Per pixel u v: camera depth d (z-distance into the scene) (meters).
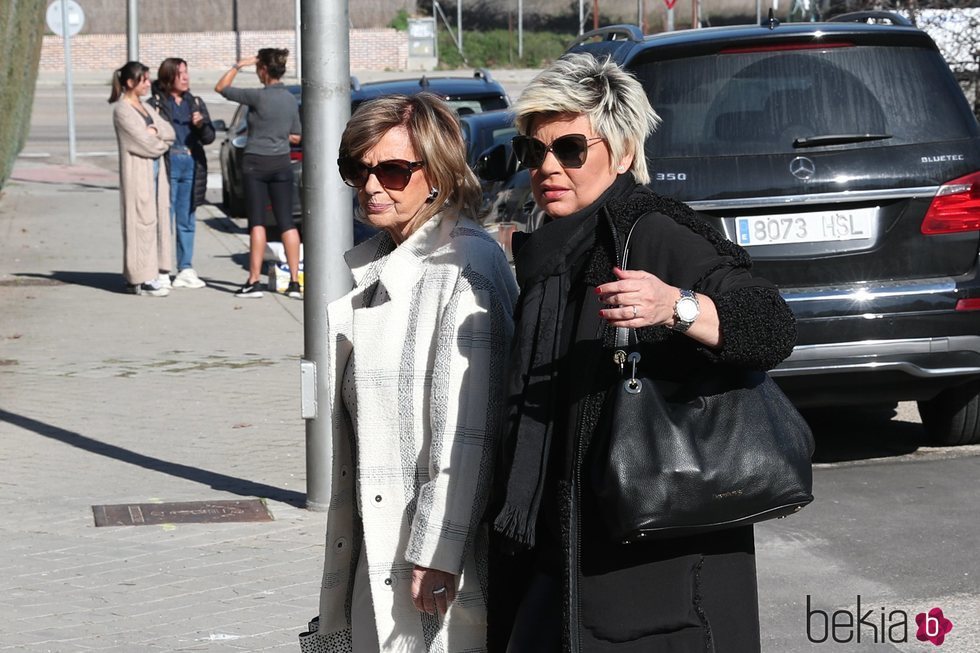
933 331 19.72
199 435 24.48
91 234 52.62
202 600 16.06
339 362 10.18
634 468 8.03
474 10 157.88
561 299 8.84
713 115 20.20
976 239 19.94
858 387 20.20
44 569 17.12
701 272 8.35
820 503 19.78
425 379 9.52
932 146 19.97
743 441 8.25
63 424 25.16
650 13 147.25
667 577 8.54
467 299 9.40
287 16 153.12
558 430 8.67
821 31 20.47
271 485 21.27
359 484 9.66
